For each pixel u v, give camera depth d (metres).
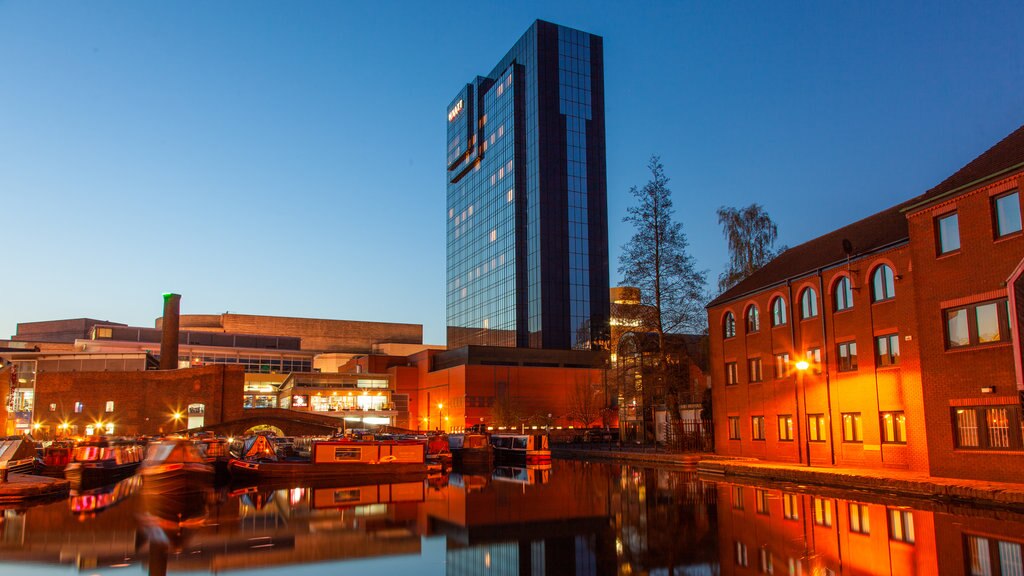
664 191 58.31
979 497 24.67
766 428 43.25
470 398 109.44
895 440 33.50
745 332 46.00
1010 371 26.39
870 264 35.19
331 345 190.75
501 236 140.12
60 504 29.72
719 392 48.72
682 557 16.02
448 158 167.38
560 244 130.50
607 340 97.50
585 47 141.62
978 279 27.69
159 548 18.14
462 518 23.17
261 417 83.25
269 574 15.01
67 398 85.38
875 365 34.72
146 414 85.25
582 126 137.75
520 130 138.88
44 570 15.60
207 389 84.69
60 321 190.12
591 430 95.94
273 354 154.38
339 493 33.28
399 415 127.81
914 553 15.55
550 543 18.22
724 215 64.25
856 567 14.30
